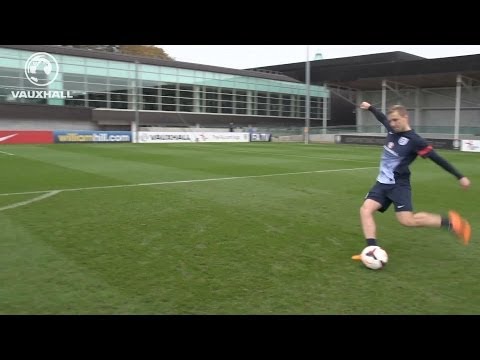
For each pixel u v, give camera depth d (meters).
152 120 46.38
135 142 34.62
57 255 5.14
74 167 15.23
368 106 5.12
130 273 4.54
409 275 4.59
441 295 4.04
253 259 5.06
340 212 7.90
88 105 42.56
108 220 7.00
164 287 4.16
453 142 31.20
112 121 43.62
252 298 3.93
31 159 18.22
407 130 4.73
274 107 55.84
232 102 52.19
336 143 39.66
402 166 4.78
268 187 11.01
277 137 44.34
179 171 14.39
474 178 13.66
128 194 9.59
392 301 3.89
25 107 38.69
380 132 42.78
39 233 6.14
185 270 4.65
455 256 5.30
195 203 8.59
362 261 4.79
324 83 45.84
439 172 15.11
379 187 4.92
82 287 4.14
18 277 4.39
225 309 3.70
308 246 5.63
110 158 19.12
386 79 41.41
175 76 47.66
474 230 6.74
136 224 6.73
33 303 3.77
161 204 8.42
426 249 5.61
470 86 40.25
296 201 9.01
